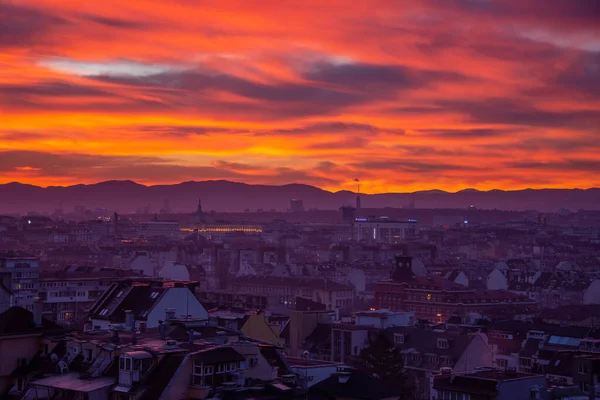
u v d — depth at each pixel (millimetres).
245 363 137625
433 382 166250
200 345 141375
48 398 134000
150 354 132500
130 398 128375
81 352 143250
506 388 159500
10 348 148375
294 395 135375
